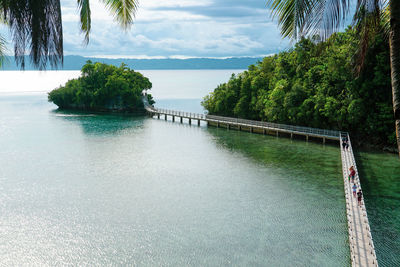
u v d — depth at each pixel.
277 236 24.27
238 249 22.62
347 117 48.44
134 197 32.69
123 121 85.81
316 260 21.00
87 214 28.81
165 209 29.69
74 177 39.00
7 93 180.25
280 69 62.12
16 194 33.53
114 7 6.03
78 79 112.75
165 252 22.50
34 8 4.27
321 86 52.72
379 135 48.34
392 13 5.18
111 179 38.31
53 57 4.51
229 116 77.19
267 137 61.44
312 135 54.31
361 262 18.25
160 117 95.31
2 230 25.94
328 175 37.97
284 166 41.94
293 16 5.03
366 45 6.77
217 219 27.44
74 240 24.36
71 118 89.81
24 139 60.41
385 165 40.16
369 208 28.06
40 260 21.83
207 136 63.91
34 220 27.69
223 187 35.06
